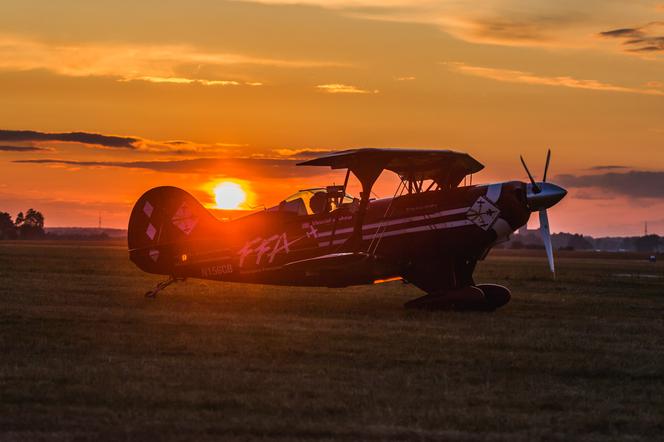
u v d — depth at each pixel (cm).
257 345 1695
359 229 2514
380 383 1373
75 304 2398
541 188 2486
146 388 1302
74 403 1220
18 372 1401
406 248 2503
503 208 2444
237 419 1148
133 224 2853
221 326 1962
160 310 2303
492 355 1630
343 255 2389
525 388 1362
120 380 1355
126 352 1605
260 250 2677
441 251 2495
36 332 1819
